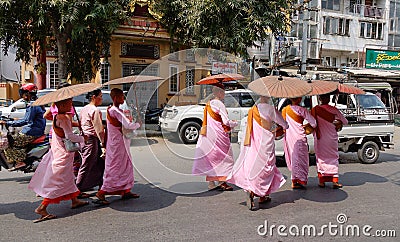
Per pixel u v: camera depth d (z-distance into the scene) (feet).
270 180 17.10
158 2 39.58
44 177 15.28
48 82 53.72
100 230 13.93
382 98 29.25
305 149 20.02
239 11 36.01
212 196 18.75
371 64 63.77
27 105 20.94
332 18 83.71
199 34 37.47
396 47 86.89
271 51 58.39
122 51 51.85
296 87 16.89
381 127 28.19
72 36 34.06
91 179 17.98
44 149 20.51
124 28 49.78
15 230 13.97
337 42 84.48
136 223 14.70
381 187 20.80
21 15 35.70
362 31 87.10
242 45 36.04
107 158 17.20
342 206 17.11
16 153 20.01
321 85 19.84
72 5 32.30
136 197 18.30
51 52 53.16
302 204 17.40
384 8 88.74
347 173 24.73
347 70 55.01
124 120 16.92
